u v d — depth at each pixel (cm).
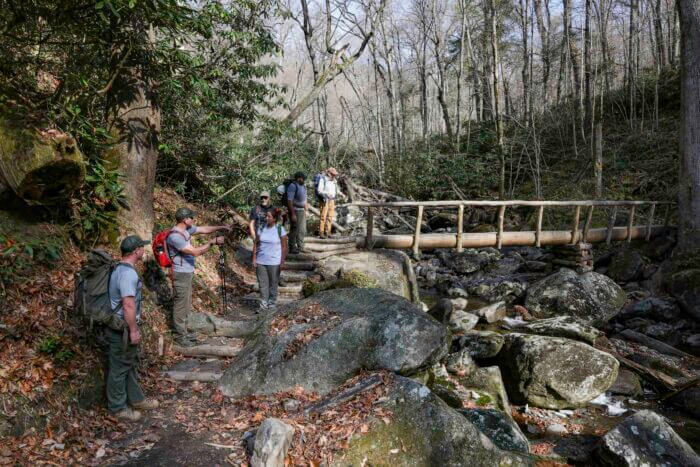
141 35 556
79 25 482
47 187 454
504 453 355
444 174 1666
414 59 2505
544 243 933
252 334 527
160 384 459
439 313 779
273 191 1042
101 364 416
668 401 607
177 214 530
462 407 511
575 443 497
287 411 396
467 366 602
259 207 629
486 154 1714
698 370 703
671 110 1681
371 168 1820
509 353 623
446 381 572
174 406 422
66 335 406
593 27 1952
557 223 1328
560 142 1878
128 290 373
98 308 374
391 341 428
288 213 827
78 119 510
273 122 1047
